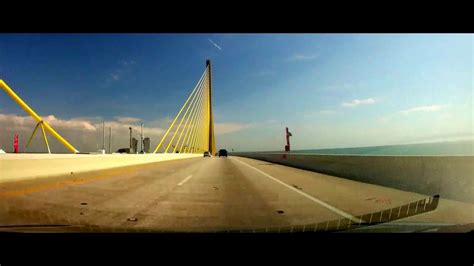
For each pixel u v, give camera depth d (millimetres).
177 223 6887
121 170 24172
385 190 12578
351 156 17734
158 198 10531
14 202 9422
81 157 22422
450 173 10023
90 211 8203
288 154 33219
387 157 13984
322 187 13672
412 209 8445
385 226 6484
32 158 17031
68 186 13398
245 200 10188
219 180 16812
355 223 6828
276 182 15859
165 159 51531
